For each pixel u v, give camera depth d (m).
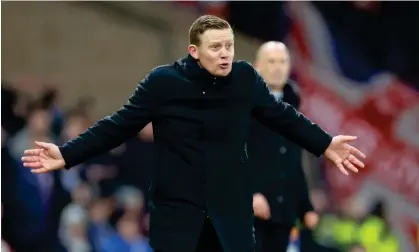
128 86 50.59
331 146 19.09
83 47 50.50
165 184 18.27
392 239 48.28
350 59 52.00
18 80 49.03
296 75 51.16
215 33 17.86
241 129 18.39
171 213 18.17
